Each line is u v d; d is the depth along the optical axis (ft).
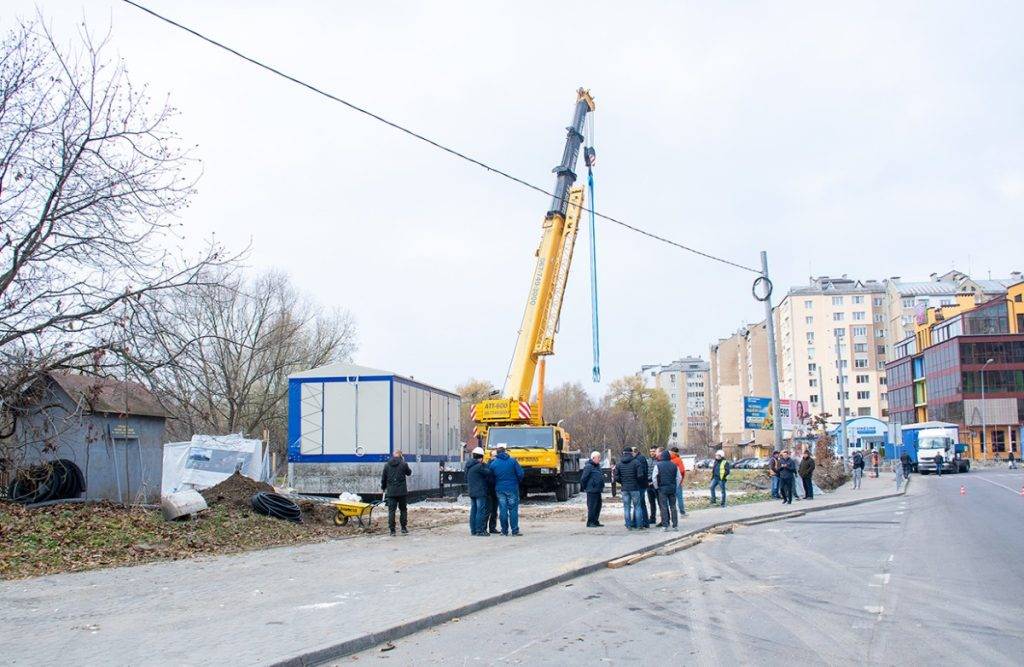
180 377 62.34
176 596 34.68
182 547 49.26
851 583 37.83
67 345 54.29
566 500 106.22
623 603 33.91
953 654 24.70
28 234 52.24
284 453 178.09
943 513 79.77
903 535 59.16
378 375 89.51
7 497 56.44
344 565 43.88
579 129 98.94
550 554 47.75
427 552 49.47
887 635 27.30
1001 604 32.32
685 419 654.53
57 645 25.96
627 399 373.40
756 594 35.37
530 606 33.71
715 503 92.68
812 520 74.28
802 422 152.97
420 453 100.01
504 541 55.62
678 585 38.17
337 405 89.76
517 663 24.56
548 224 97.60
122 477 63.82
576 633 28.48
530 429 98.89
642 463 64.39
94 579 39.04
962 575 39.63
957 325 317.22
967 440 304.71
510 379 98.84
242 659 24.07
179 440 122.72
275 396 155.74
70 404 58.49
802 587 36.94
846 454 165.99
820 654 24.95
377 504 89.86
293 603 33.01
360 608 31.81
